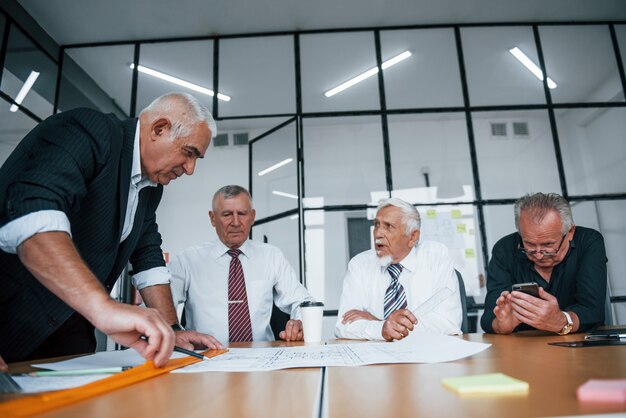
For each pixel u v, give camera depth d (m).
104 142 0.97
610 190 4.01
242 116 3.94
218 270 2.17
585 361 0.57
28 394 0.38
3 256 0.94
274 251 2.26
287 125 4.04
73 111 0.98
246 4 3.59
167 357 0.61
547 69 3.96
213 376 0.55
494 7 3.75
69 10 3.51
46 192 0.78
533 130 4.44
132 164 1.11
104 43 3.90
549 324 1.19
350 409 0.32
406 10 3.75
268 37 3.95
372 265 1.98
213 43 3.96
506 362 0.59
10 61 3.24
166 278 1.38
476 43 3.98
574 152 4.22
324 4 3.63
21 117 3.36
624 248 3.80
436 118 4.32
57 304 0.98
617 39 3.99
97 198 1.00
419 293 1.85
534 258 1.62
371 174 4.34
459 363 0.60
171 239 5.45
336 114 3.90
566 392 0.34
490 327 1.55
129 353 0.88
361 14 3.78
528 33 3.97
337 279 4.20
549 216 1.54
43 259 0.71
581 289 1.52
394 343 0.95
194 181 5.56
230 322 2.08
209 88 3.93
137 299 4.23
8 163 0.94
